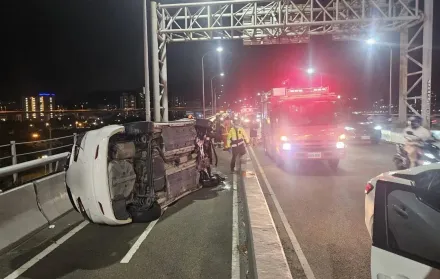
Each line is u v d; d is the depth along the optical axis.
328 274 4.53
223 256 5.22
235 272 4.69
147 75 16.92
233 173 12.62
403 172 4.11
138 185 6.86
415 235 2.79
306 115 13.00
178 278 4.55
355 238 5.79
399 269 2.73
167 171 7.92
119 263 5.01
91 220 6.25
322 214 7.18
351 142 22.14
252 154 18.08
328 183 10.29
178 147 8.49
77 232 6.36
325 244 5.56
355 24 17.86
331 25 18.08
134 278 4.56
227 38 19.42
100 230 6.45
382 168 12.73
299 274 4.54
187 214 7.44
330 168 12.96
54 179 7.57
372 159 14.95
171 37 19.67
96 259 5.16
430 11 17.25
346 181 10.52
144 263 5.00
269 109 15.44
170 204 8.20
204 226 6.62
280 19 17.78
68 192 6.44
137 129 6.94
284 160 12.69
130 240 5.92
